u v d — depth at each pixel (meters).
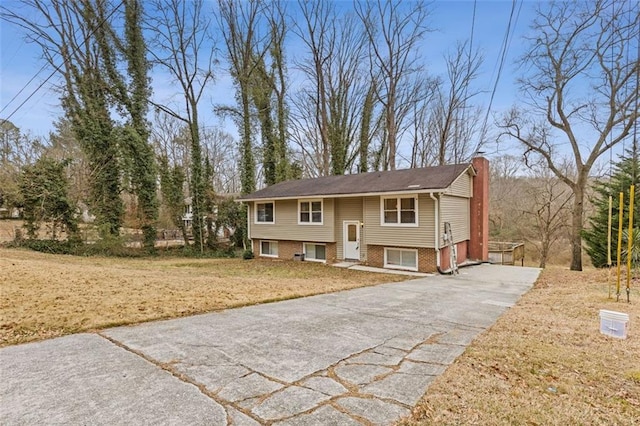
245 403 2.88
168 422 2.58
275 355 4.02
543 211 23.52
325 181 17.70
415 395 3.04
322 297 7.91
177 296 7.02
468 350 4.22
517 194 28.62
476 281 11.13
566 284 10.03
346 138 25.36
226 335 4.76
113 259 16.94
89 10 18.34
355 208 15.05
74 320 5.12
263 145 23.25
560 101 17.44
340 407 2.82
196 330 4.97
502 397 3.01
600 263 18.00
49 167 17.20
